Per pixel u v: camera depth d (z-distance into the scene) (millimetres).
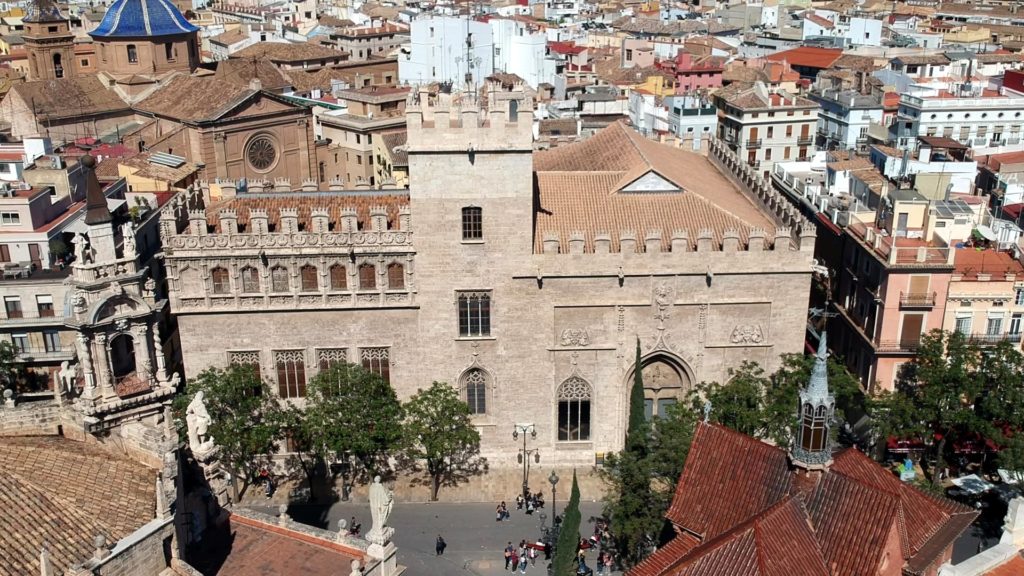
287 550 52656
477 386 85938
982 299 88312
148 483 47062
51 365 92750
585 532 79812
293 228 80000
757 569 45094
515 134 77188
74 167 108625
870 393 88250
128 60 164875
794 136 171625
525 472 83062
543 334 83625
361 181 97250
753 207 94188
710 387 78250
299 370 84375
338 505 83500
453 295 82125
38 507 41938
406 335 83688
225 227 79688
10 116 155750
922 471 86062
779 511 48500
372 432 78688
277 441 85688
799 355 82500
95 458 47594
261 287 81125
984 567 45375
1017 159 138625
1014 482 80562
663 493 68000
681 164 101500
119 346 56469
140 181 119125
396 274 82062
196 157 147625
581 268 81250
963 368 80188
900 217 92500
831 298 103062
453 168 78062
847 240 98250
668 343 84000
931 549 50312
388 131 164125
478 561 76188
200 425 53594
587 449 87562
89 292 52062
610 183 88750
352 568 48750
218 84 152875
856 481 49625
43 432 51781
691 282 82188
